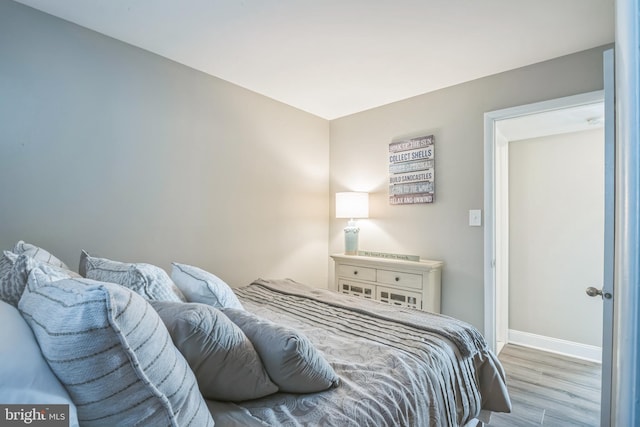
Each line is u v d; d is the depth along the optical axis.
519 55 2.20
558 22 1.84
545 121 2.61
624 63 0.44
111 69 2.02
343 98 2.98
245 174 2.76
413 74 2.49
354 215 3.06
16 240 1.69
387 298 2.76
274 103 2.99
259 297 2.10
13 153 1.68
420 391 1.12
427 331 1.52
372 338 1.43
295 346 0.94
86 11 1.77
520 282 3.23
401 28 1.91
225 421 0.85
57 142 1.82
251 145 2.81
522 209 3.23
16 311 0.75
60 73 1.83
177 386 0.71
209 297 1.35
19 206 1.70
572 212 2.98
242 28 1.92
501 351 3.01
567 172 3.01
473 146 2.58
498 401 1.55
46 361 0.60
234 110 2.68
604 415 1.28
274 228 2.99
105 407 0.61
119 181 2.05
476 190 2.56
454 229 2.67
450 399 1.26
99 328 0.58
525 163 3.22
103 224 1.98
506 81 2.44
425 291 2.55
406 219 2.96
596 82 2.09
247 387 0.93
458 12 1.76
